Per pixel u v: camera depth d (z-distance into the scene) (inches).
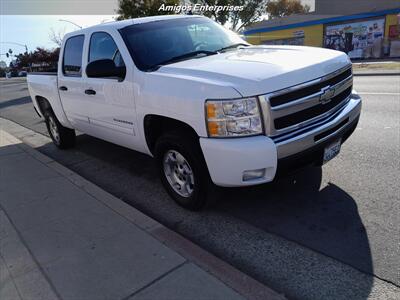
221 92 118.5
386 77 534.0
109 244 125.1
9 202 168.4
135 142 166.6
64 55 216.1
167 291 99.7
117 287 103.2
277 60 139.0
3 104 648.4
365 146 205.6
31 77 269.0
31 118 435.8
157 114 141.8
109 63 157.0
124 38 164.2
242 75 123.8
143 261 113.9
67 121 231.8
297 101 124.8
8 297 103.5
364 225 127.9
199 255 115.0
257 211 145.0
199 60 152.3
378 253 112.7
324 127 131.6
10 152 257.3
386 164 176.6
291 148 122.3
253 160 117.9
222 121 119.1
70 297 101.0
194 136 133.6
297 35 1170.6
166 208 157.2
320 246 119.2
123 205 154.0
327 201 146.5
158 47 163.5
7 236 137.2
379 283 100.4
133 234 130.2
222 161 121.2
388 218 130.4
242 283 101.0
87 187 177.6
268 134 119.9
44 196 171.6
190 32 179.5
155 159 154.3
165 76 138.8
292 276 106.7
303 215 138.6
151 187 182.5
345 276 104.3
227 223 139.2
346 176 166.9
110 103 171.2
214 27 193.5
